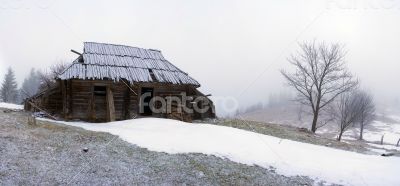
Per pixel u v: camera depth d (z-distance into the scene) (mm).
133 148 14812
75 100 22609
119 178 11602
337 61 36531
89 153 13625
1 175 10516
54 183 10586
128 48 28297
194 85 26453
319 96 36750
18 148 12898
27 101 23516
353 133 65000
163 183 11602
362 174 13594
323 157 15922
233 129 19703
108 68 23953
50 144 14023
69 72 22094
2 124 15984
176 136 16969
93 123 21281
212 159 14234
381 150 21938
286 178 13078
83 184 10797
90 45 26594
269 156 15172
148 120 21359
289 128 28859
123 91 24203
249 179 12664
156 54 29031
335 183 12820
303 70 37562
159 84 25141
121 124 20453
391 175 13516
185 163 13562
